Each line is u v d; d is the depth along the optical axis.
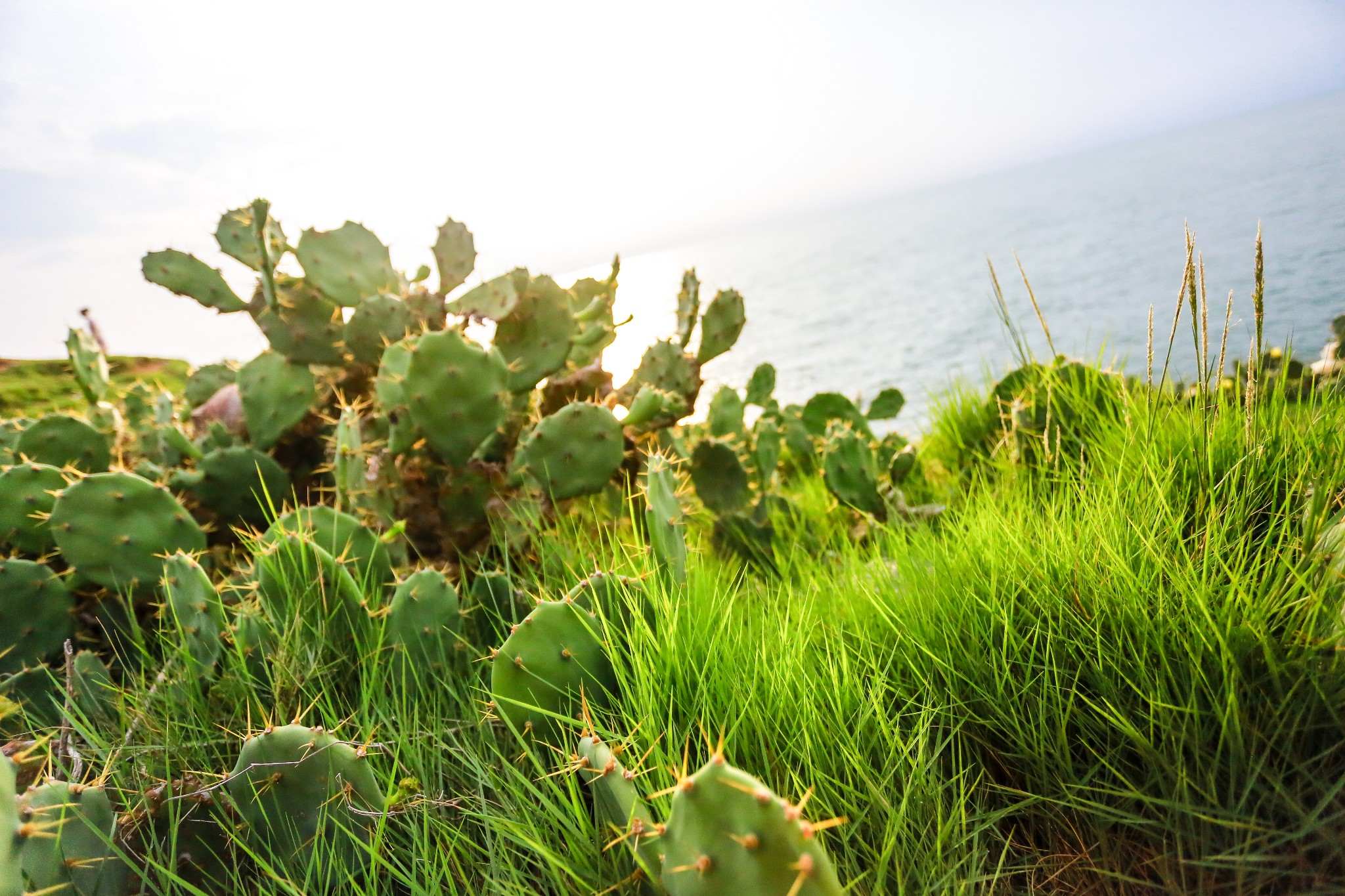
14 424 1.52
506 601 1.02
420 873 0.71
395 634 0.91
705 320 1.49
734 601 0.97
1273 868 0.63
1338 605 0.71
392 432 1.22
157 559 1.09
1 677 1.01
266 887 0.71
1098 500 0.93
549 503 1.27
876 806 0.69
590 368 1.56
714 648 0.82
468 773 0.80
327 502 1.52
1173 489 0.92
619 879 0.67
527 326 1.37
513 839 0.70
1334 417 0.93
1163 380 0.93
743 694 0.78
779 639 0.85
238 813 0.73
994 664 0.78
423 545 1.23
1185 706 0.70
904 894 0.64
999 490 1.24
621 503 1.35
